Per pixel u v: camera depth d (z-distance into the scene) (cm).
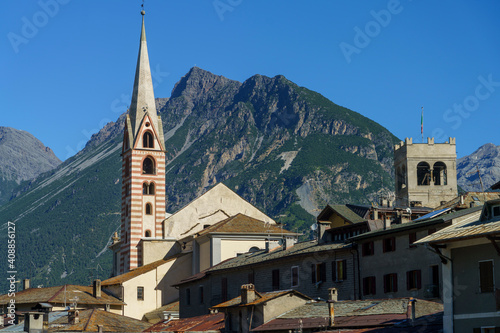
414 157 14800
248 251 12588
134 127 15675
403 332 5962
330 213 11112
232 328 8044
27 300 12306
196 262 13200
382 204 12962
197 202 14738
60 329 8806
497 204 5350
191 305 11712
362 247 8644
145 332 8856
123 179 15700
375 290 8388
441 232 5506
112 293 13238
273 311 7625
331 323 6725
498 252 5062
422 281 7781
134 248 14900
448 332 5344
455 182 14750
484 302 5172
